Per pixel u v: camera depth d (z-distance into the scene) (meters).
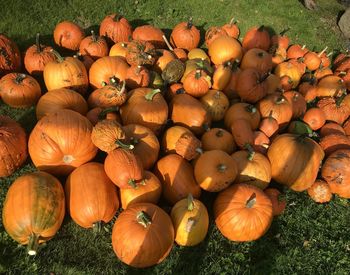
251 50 1.74
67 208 1.12
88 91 1.57
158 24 2.05
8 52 1.54
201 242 1.16
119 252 1.02
